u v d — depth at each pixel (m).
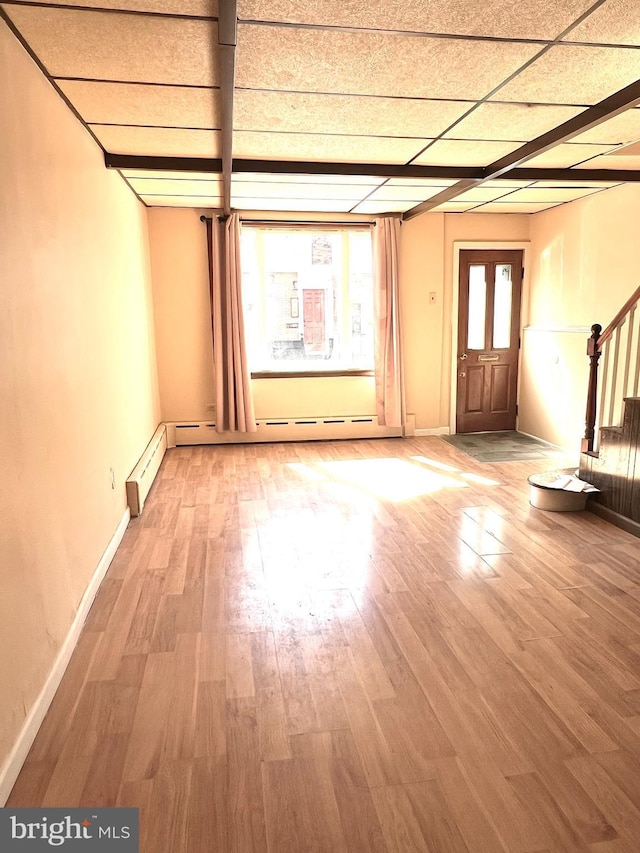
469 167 4.11
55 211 2.50
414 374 6.44
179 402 6.12
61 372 2.47
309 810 1.67
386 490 4.62
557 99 2.79
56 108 2.57
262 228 5.91
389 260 6.02
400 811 1.66
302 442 6.30
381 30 2.09
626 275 4.87
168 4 1.87
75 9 1.90
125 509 3.88
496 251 6.33
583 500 4.07
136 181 4.43
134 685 2.22
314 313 6.27
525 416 6.60
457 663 2.35
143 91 2.61
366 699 2.14
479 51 2.27
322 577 3.11
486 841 1.57
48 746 1.91
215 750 1.89
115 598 2.90
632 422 3.63
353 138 3.39
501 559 3.31
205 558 3.37
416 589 2.97
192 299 5.93
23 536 1.95
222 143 3.30
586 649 2.44
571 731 1.97
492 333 6.50
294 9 1.93
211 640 2.53
